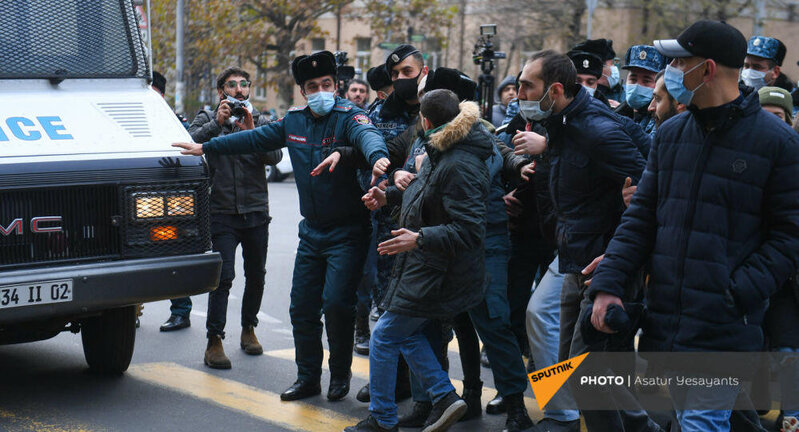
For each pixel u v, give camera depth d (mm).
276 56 31562
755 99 3205
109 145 5012
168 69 29203
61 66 5449
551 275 4699
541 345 4680
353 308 5328
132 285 4906
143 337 7043
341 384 5449
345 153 5086
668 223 3316
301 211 5352
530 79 4090
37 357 6352
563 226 4203
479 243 4289
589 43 6719
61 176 4758
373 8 31234
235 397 5504
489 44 11516
